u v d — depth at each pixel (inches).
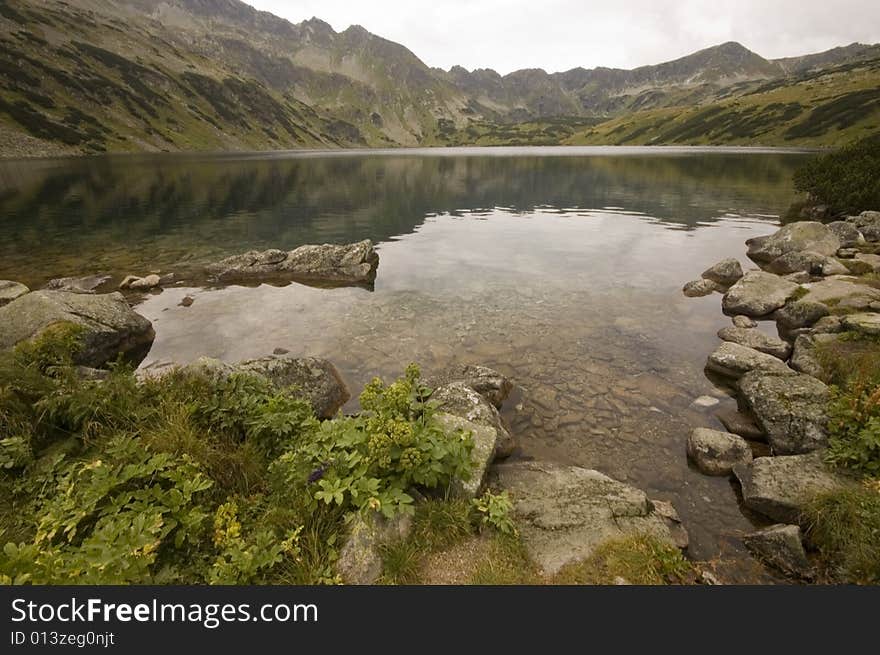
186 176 2593.5
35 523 192.7
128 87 6535.4
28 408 249.9
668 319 569.3
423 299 657.0
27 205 1514.5
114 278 764.6
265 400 300.8
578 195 1841.8
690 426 354.6
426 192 2012.8
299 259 802.8
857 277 633.6
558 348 491.2
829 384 376.2
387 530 206.5
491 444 283.1
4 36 5595.5
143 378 323.9
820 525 230.4
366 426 238.5
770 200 1581.0
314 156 5649.6
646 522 237.3
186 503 201.5
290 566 188.7
